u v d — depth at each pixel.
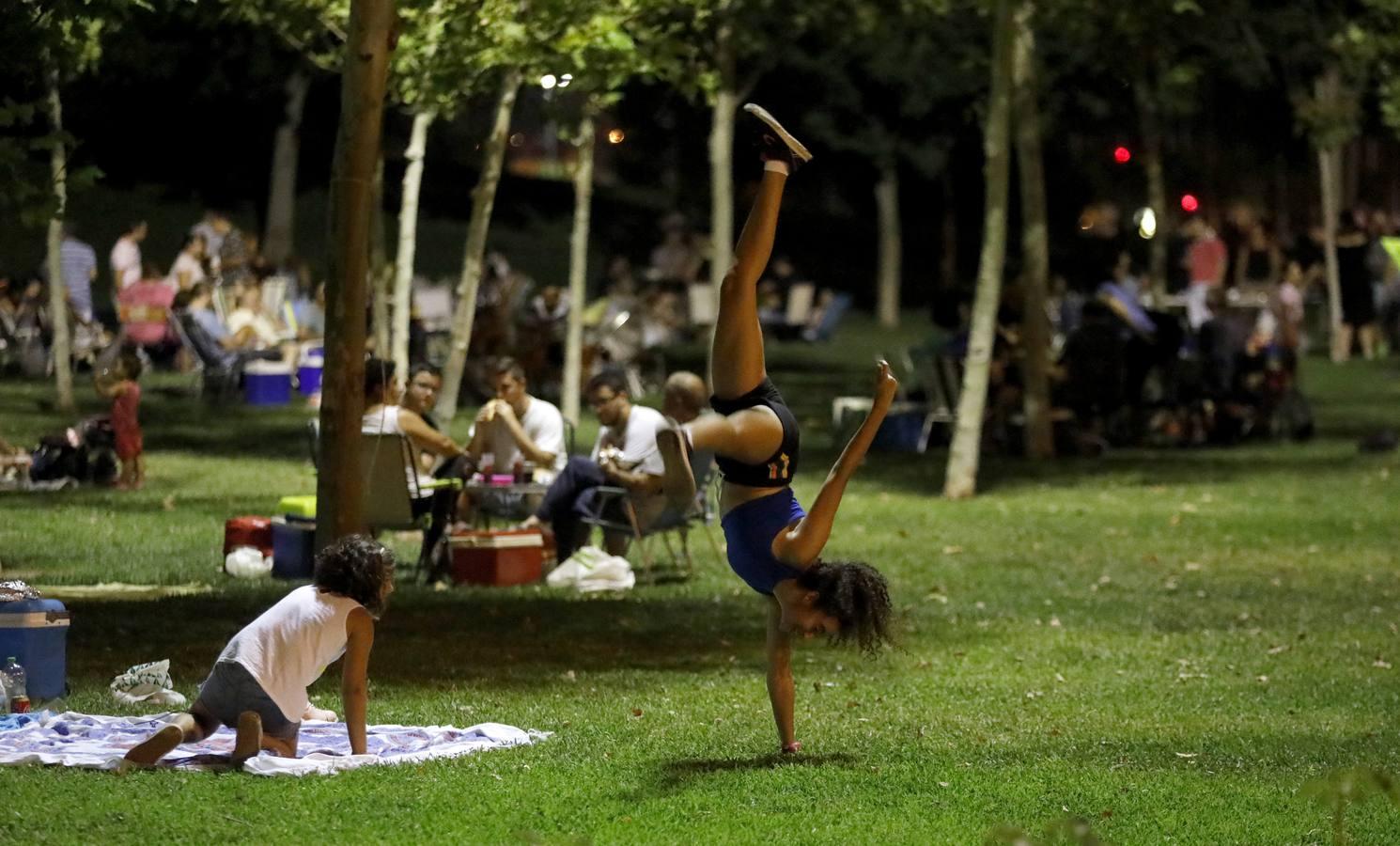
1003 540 17.23
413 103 18.08
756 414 7.95
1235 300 30.83
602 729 9.07
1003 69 19.64
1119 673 11.29
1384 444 24.22
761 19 23.67
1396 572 15.69
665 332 36.31
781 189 7.93
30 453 19.42
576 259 22.83
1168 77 23.50
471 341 28.17
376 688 10.16
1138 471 22.39
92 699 9.48
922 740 9.10
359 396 11.62
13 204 11.92
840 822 7.30
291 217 39.88
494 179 20.28
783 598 8.06
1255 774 8.46
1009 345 24.89
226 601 12.74
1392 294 38.81
